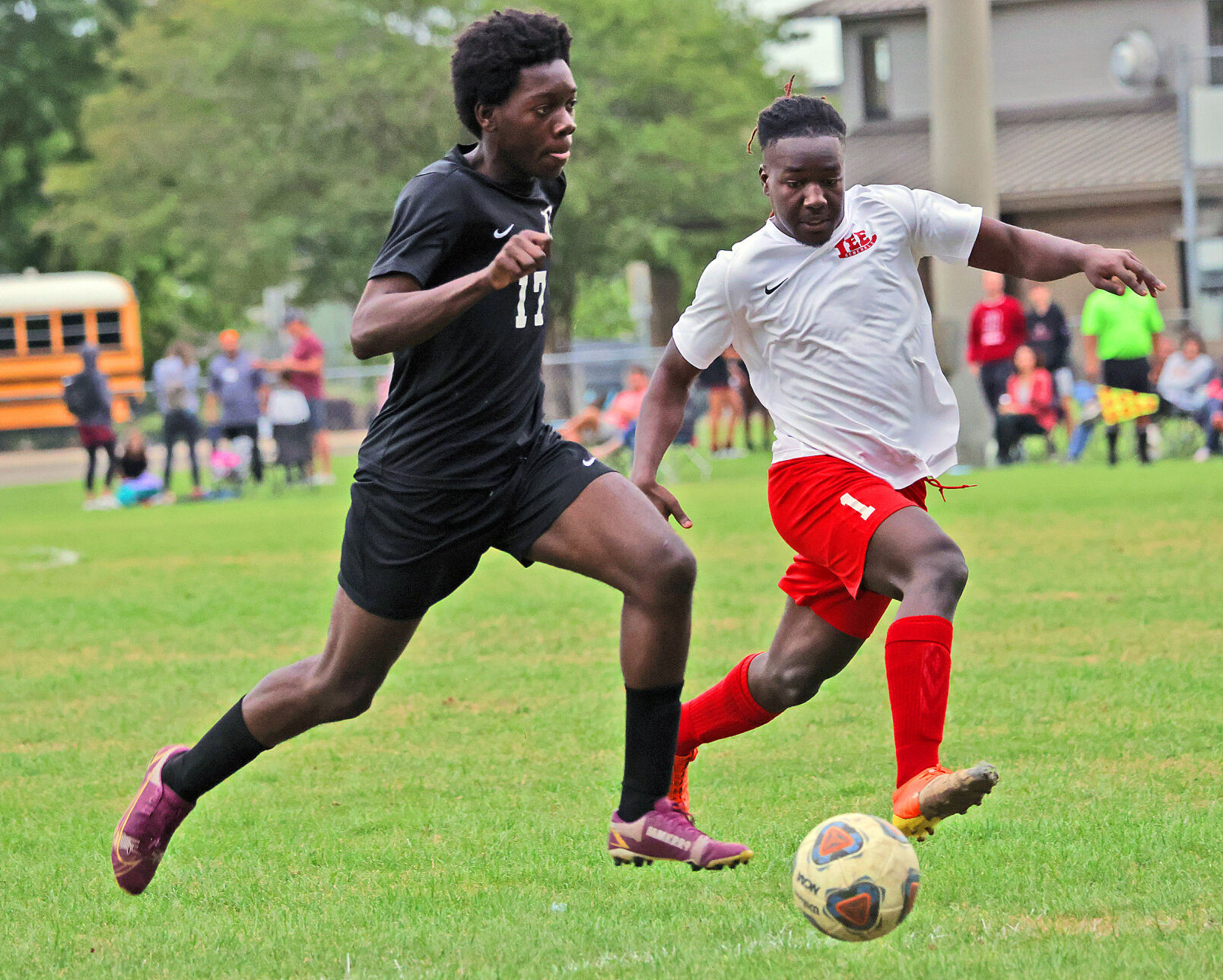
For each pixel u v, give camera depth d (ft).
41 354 331.98
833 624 45.39
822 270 44.39
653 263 432.25
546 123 39.22
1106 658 75.66
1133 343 189.67
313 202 370.73
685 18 388.98
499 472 40.42
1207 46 386.52
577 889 43.68
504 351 39.96
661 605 39.83
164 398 224.12
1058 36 396.37
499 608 105.70
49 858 49.80
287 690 42.01
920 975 34.04
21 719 74.23
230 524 179.93
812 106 44.09
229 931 40.60
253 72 375.66
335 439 293.23
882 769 56.95
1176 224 360.07
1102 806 49.55
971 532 131.03
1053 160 375.04
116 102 392.06
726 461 242.78
